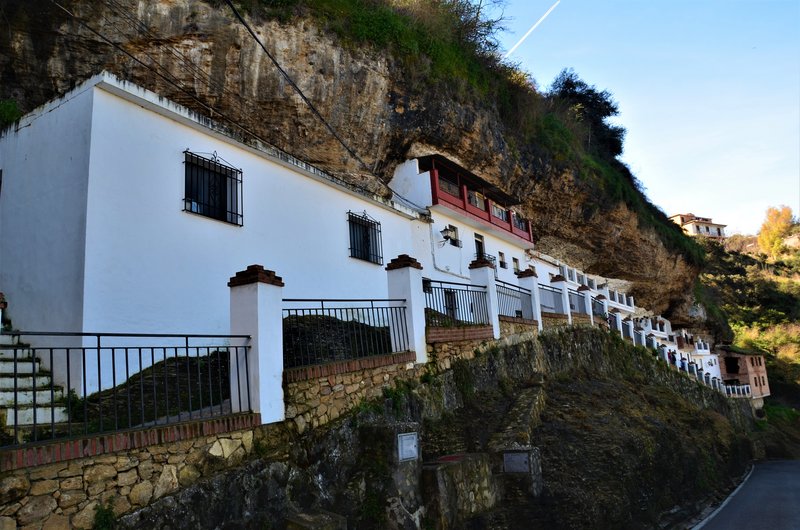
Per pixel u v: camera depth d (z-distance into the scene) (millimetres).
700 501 13539
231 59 13094
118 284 7668
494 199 23047
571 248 28875
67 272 7469
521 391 12273
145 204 8258
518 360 13562
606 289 31891
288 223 10961
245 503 5684
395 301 9836
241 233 9836
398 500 6770
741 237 82000
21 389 6160
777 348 55531
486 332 12406
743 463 22266
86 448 4559
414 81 17203
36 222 8125
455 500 7484
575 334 18469
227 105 13383
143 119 8461
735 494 15961
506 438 9508
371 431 7277
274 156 10703
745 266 66500
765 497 15492
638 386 20172
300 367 6961
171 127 8898
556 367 15844
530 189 24203
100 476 4664
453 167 19688
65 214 7711
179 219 8758
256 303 6387
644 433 12453
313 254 11453
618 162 35188
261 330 6367
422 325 9961
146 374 7625
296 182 11383
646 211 33125
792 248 71500
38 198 8188
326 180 12070
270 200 10633
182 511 5137
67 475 4457
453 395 10359
